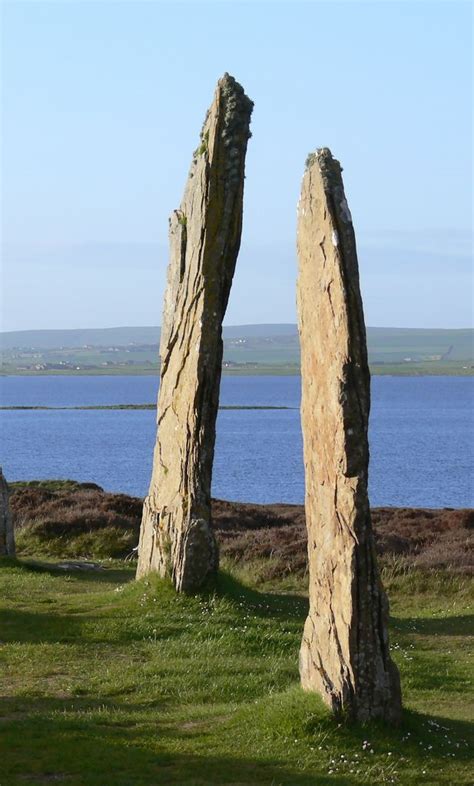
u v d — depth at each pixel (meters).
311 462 12.59
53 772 10.85
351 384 11.88
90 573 25.16
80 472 75.75
